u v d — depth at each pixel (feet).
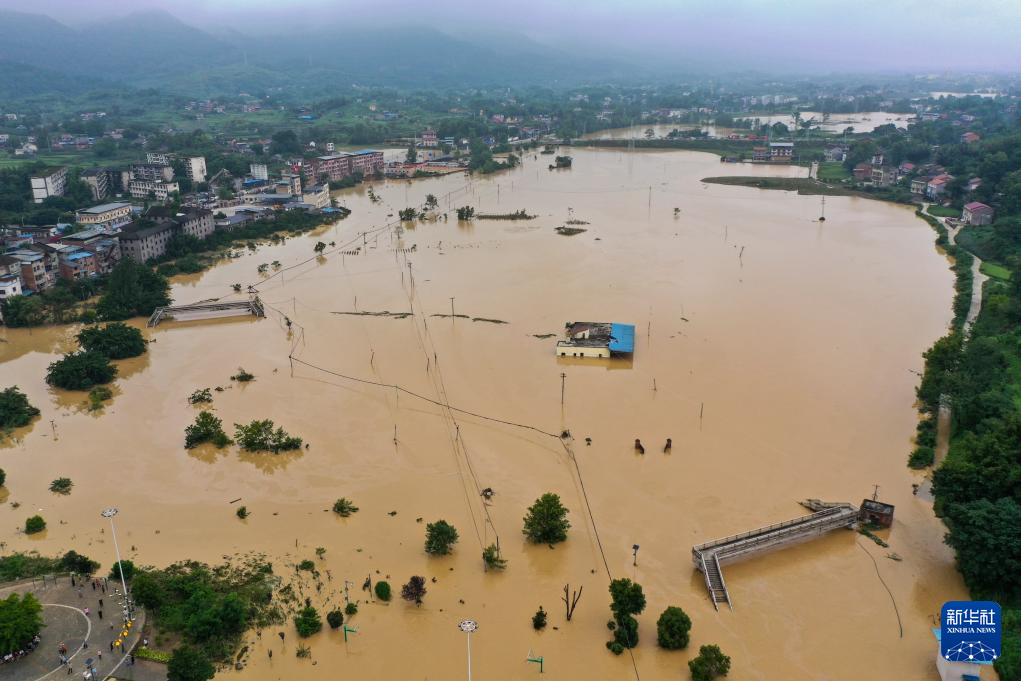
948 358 417.90
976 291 611.47
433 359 489.26
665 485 341.82
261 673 232.53
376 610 260.83
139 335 513.45
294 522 314.96
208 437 385.70
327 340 527.81
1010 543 252.62
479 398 432.25
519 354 496.23
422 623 255.09
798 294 613.11
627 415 409.08
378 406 423.64
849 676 233.76
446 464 360.89
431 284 655.35
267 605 262.67
